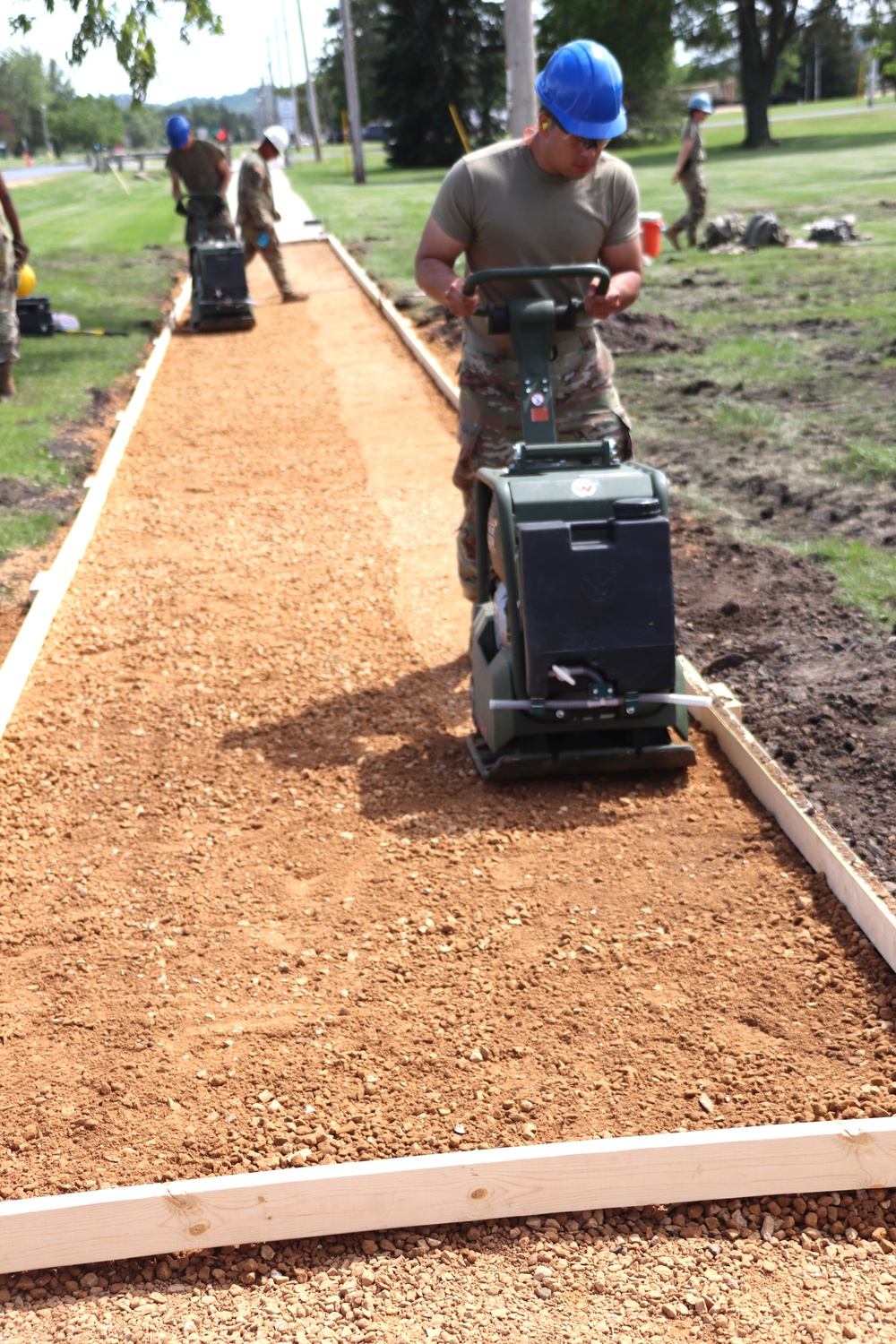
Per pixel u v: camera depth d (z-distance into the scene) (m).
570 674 4.02
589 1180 2.62
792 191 23.77
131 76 13.25
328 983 3.40
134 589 6.55
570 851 3.96
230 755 4.72
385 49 53.59
